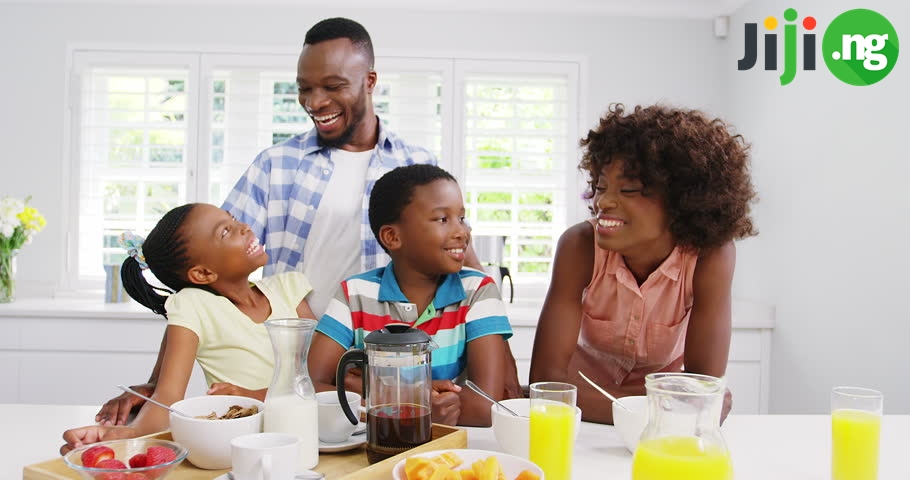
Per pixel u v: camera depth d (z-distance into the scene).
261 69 3.07
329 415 1.01
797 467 1.01
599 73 3.15
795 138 2.59
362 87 1.51
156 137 3.11
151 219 3.10
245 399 1.03
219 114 3.08
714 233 1.18
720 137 1.18
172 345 1.21
